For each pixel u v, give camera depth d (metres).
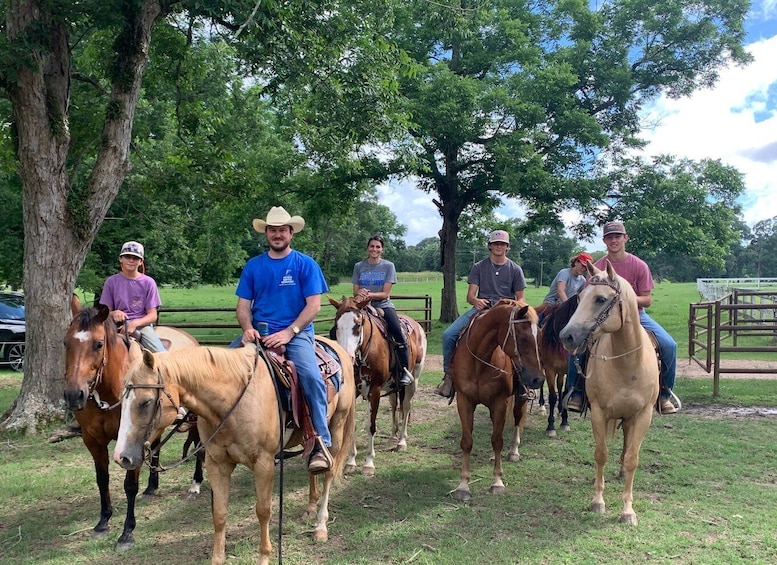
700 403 9.13
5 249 14.90
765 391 9.93
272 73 9.90
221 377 3.62
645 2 18.09
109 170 8.12
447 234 21.03
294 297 4.41
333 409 4.58
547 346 7.07
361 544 4.41
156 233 17.77
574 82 16.72
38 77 7.44
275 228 4.36
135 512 5.11
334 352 4.88
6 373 13.23
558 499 5.28
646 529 4.57
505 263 6.65
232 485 5.76
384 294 6.93
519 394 5.85
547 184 16.20
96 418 4.57
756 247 98.25
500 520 4.82
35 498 5.45
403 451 6.87
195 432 5.39
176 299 40.28
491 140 17.83
